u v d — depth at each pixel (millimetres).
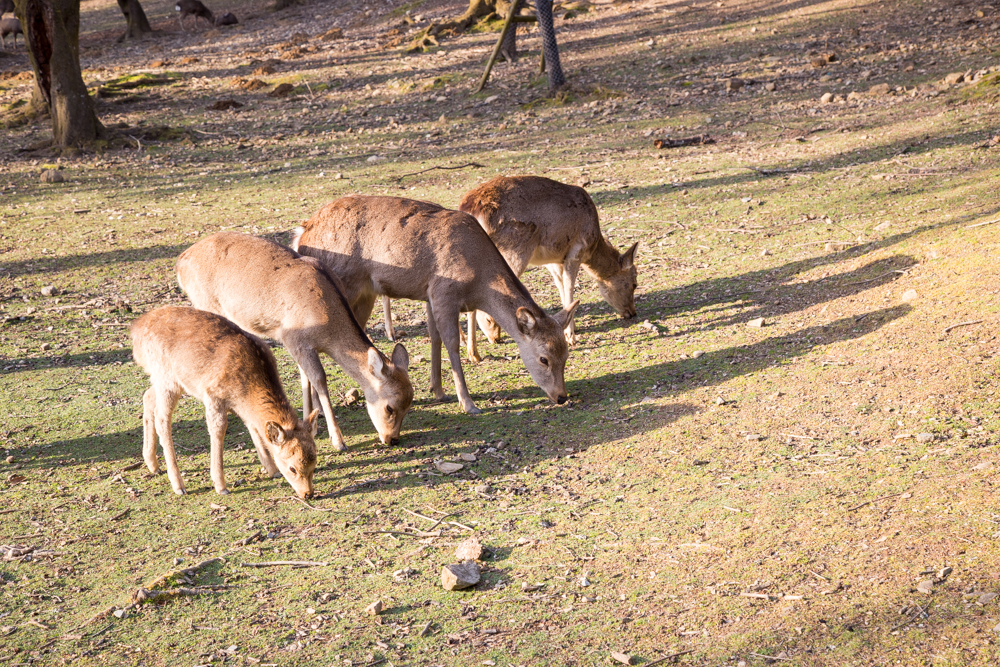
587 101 19844
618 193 13328
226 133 20812
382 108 21797
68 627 4617
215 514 5848
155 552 5371
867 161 12961
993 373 6270
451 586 4730
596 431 6766
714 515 5180
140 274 11406
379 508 5828
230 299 6910
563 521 5426
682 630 4125
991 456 5195
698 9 28047
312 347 6703
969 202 10180
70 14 19516
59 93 19781
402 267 7375
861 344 7414
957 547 4309
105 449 6887
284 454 5918
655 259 10812
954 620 3809
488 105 20750
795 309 8641
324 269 6879
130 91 26188
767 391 6945
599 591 4578
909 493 4961
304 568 5129
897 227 9969
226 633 4500
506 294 7434
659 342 8555
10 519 5809
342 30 36219
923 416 5953
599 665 3965
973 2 22484
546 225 8445
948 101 15320
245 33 38906
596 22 28891
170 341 6012
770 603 4203
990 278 7707
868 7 24078
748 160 14102
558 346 7246
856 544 4539
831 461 5621
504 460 6449
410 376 8297
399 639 4340
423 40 28844
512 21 21891
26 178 17391
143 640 4480
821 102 16969
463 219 7492
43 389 8062
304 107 22797
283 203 14406
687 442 6320
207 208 14531
